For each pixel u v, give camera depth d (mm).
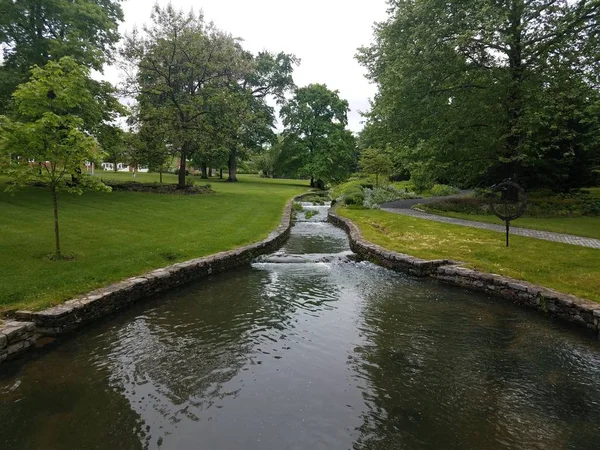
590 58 14422
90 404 4184
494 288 8062
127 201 17484
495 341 5898
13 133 7484
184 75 21953
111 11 20125
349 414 4125
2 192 16094
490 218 16656
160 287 7844
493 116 17922
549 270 8523
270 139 41000
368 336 6059
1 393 4324
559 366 5160
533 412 4188
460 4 15391
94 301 6293
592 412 4191
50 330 5617
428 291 8375
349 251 12516
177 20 20969
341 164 43062
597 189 26453
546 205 18250
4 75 15086
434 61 15859
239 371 4953
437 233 13391
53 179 8172
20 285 6531
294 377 4840
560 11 15102
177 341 5762
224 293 8047
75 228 11336
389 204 24484
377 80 20844
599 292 7066
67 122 8062
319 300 7727
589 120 17500
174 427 3855
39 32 17250
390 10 18297
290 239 14625
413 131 19141
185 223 13867
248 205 20422
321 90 42500
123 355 5277
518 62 16984
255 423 3947
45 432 3732
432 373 4977
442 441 3723
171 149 22422
